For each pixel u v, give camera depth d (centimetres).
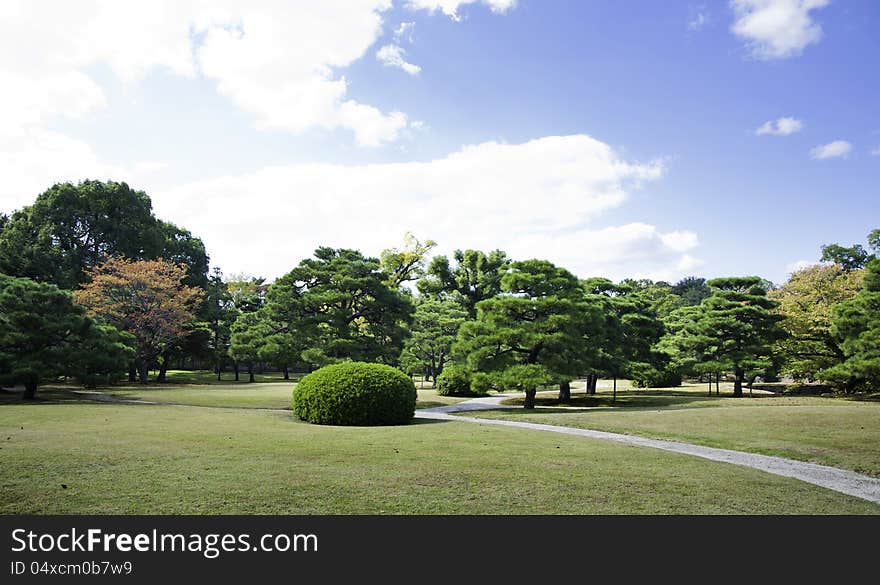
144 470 801
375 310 2945
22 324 2181
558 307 2377
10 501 642
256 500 677
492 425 1653
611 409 2234
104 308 3591
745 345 3073
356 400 1612
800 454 1159
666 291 6144
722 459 1127
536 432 1448
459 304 4022
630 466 938
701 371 3048
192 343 4500
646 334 3138
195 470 812
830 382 3056
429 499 701
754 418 1630
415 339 3825
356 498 696
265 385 3762
